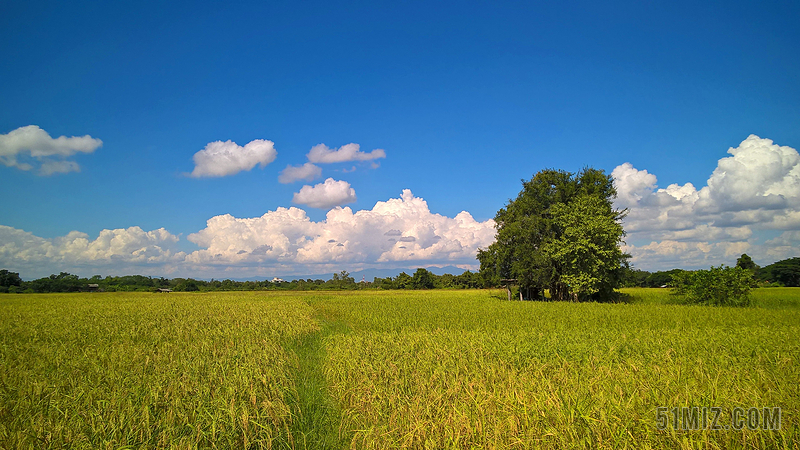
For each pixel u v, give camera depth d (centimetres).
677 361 932
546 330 1565
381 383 845
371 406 738
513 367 906
